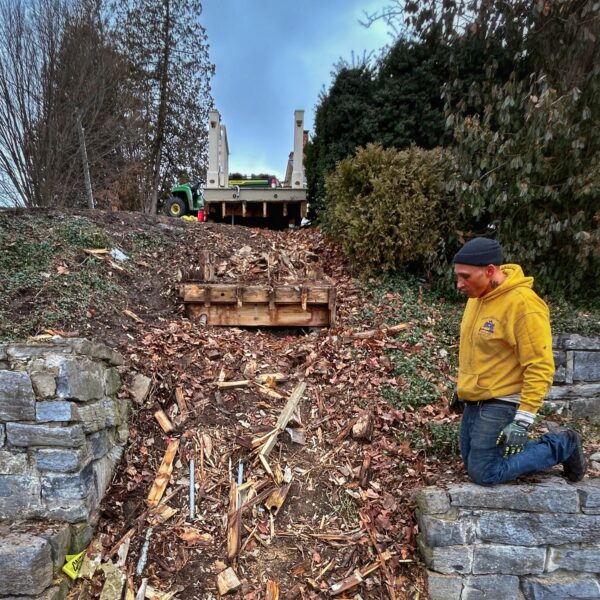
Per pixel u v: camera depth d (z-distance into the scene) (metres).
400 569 2.50
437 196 4.97
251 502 2.65
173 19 16.64
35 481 2.25
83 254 4.41
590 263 4.52
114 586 2.21
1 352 2.27
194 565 2.36
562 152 4.36
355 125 7.13
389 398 3.46
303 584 2.36
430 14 5.34
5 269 3.88
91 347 2.55
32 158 8.04
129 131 10.63
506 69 5.40
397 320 4.43
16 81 7.74
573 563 2.49
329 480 2.85
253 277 4.85
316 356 3.87
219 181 8.62
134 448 2.87
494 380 2.44
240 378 3.51
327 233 6.04
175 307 4.30
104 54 9.38
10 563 1.97
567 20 4.30
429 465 2.91
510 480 2.57
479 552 2.46
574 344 3.80
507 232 4.77
